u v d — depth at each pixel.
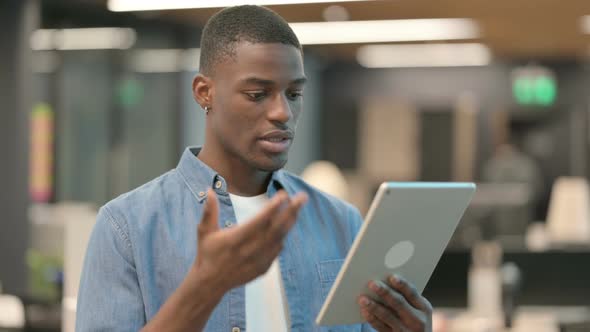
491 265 5.05
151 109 9.98
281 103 1.51
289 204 1.21
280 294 1.63
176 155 10.26
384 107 15.05
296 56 1.53
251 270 1.24
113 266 1.57
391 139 15.05
